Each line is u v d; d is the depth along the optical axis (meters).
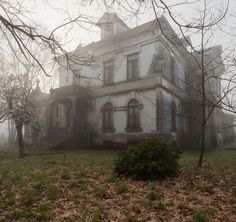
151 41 19.62
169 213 4.76
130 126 19.84
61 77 25.72
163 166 7.48
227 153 17.27
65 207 5.29
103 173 8.66
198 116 23.56
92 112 22.61
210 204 5.20
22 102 15.66
